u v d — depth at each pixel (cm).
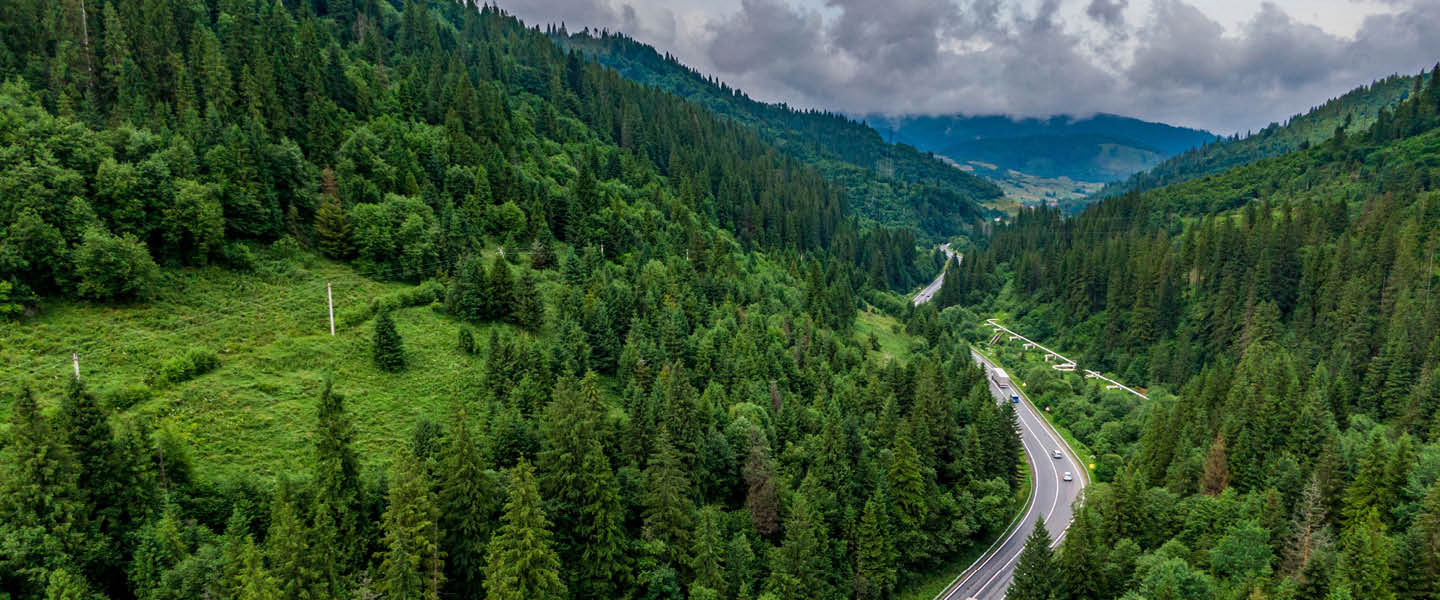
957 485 9894
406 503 5650
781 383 10894
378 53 17962
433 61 19088
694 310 12225
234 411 7538
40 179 8425
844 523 8212
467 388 8906
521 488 5894
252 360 8400
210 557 5116
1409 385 12162
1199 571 6888
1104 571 7488
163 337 8294
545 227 13675
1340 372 12975
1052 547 9675
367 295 10306
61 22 11762
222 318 8950
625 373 9669
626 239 14938
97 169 9106
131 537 5400
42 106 10125
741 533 7438
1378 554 6050
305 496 5847
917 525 8806
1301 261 17400
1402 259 15012
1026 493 11519
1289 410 9306
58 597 4638
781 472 8575
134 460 5656
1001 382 17100
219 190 9788
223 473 6694
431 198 12544
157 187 9256
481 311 10500
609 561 6675
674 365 9806
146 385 7450
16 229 7906
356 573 5628
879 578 8062
